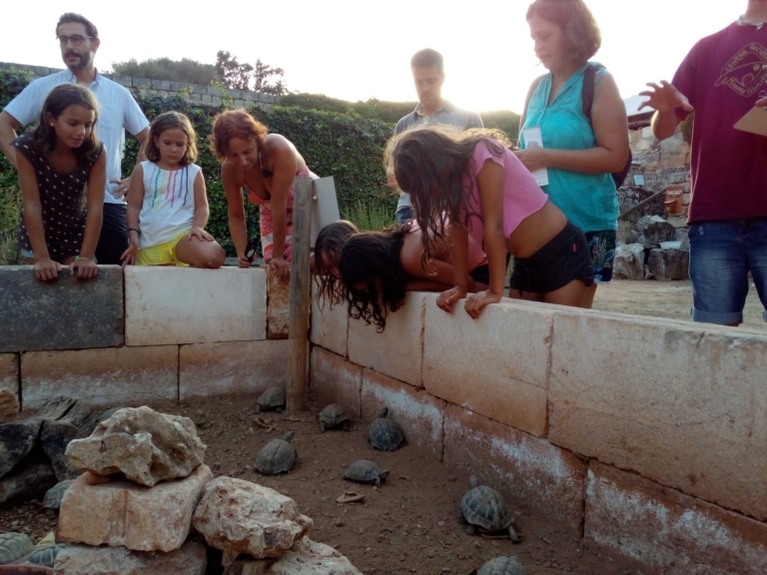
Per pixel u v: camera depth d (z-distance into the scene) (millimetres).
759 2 3146
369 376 4207
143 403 4633
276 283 4949
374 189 13117
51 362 4340
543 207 3215
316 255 4141
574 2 3354
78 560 2064
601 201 3512
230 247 11289
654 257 12906
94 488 2102
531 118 3695
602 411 2469
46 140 4062
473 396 3201
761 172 3014
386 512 2938
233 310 4840
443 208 2908
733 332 2039
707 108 3246
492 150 2932
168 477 2188
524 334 2836
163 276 4582
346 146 12789
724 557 2051
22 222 4637
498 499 2740
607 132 3316
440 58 4805
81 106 3977
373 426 3818
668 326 2211
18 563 2305
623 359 2363
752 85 3064
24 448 3238
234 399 4852
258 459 3490
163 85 14555
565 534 2670
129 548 2062
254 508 2111
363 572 2432
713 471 2064
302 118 12328
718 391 2027
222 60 37938
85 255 4359
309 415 4449
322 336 4863
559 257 3250
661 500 2266
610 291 10617
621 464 2408
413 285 3717
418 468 3449
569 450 2660
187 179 4938
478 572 2309
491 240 2967
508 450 3002
